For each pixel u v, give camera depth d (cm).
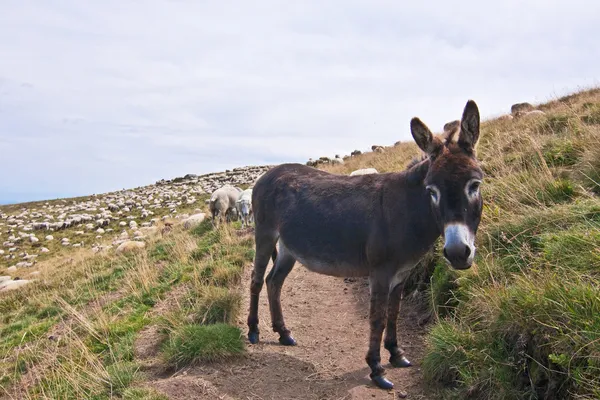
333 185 521
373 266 464
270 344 581
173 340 555
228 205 1536
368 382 476
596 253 420
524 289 418
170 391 462
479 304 461
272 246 580
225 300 647
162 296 807
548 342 369
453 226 383
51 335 783
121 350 606
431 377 448
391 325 503
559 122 1045
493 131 1160
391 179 482
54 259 2177
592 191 598
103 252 1552
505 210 625
